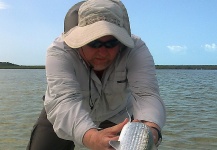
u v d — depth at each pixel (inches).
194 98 314.5
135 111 48.8
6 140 126.7
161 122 46.0
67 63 49.9
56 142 61.7
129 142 34.6
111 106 59.3
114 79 54.3
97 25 45.1
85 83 53.6
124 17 48.9
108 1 47.1
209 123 168.6
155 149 35.7
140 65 51.6
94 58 48.1
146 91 49.8
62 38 51.4
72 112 44.2
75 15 49.4
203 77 1029.2
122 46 51.9
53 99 46.7
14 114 189.3
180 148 119.2
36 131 61.6
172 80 770.8
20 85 483.2
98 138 38.6
